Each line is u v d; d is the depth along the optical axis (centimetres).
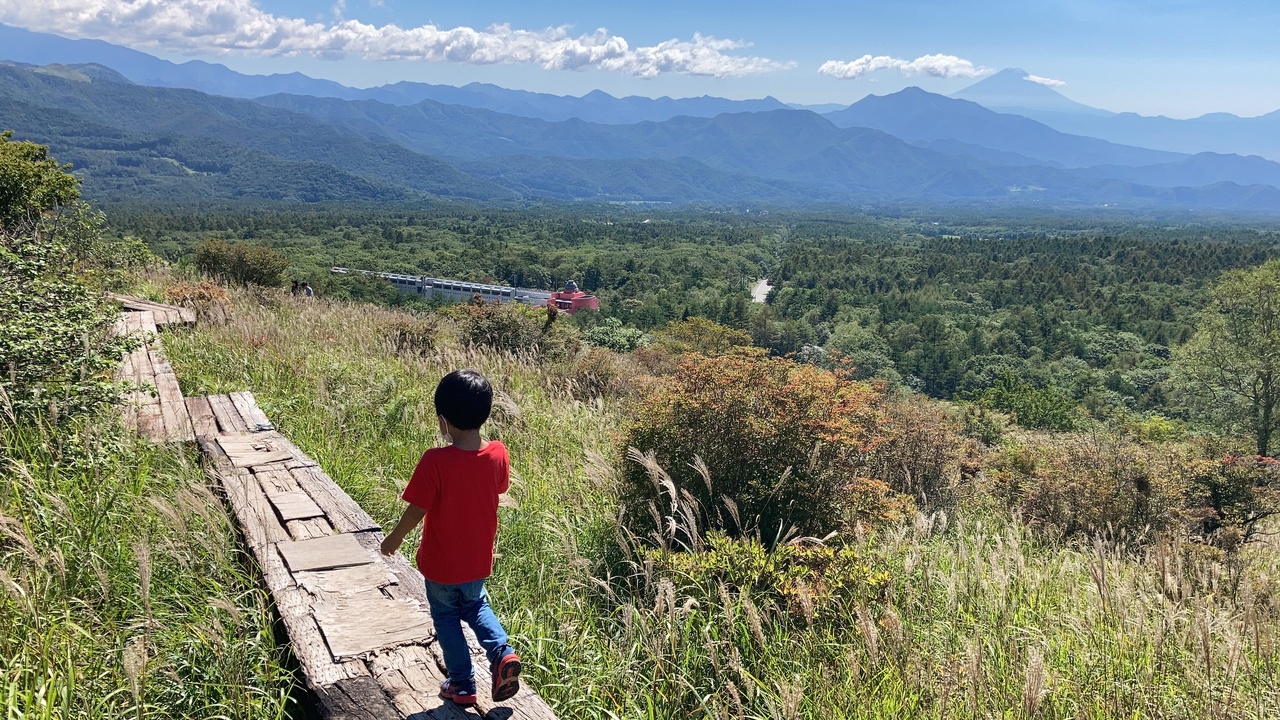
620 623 384
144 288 1383
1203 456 877
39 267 604
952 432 850
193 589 336
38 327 493
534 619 363
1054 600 441
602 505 514
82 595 325
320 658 288
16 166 1594
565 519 459
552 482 580
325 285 6394
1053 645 373
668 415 509
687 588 390
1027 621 399
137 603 326
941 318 10588
